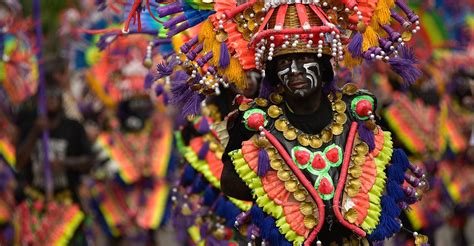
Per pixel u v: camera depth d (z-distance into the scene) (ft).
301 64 17.35
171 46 21.09
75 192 31.45
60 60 31.96
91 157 31.65
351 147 17.71
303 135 17.70
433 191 32.53
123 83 34.99
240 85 17.98
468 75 37.29
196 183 23.97
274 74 17.89
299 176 17.46
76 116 34.12
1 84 33.55
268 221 17.57
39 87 31.12
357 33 17.54
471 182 36.52
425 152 30.58
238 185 18.02
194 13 18.13
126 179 34.99
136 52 34.50
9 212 32.19
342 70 21.77
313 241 17.63
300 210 17.48
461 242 37.35
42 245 30.91
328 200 17.44
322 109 17.89
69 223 31.07
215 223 23.44
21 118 31.17
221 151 23.56
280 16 17.34
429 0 33.37
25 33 33.63
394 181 18.19
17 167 30.94
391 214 17.92
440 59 35.40
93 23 34.76
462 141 36.29
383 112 29.22
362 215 17.60
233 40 17.81
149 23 20.90
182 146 24.30
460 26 38.50
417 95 30.68
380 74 28.58
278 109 17.81
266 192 17.56
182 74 19.19
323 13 17.49
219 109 23.66
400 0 18.02
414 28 17.93
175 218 25.23
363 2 17.78
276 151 17.65
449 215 35.96
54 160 31.14
